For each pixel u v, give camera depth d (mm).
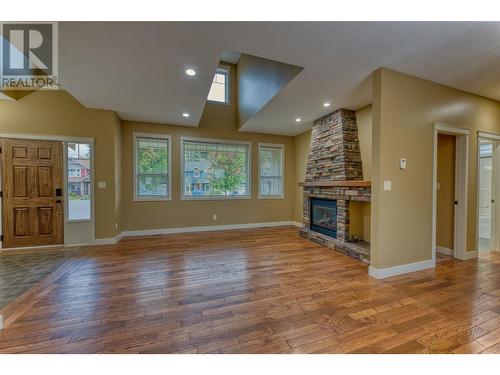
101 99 3836
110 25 2023
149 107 4227
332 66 2785
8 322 1923
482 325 1902
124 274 2951
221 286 2617
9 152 3947
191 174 5723
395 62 2695
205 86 3299
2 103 3910
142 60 2609
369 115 4031
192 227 5676
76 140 4250
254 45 2348
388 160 2883
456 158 3670
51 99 4145
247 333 1798
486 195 4164
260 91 4320
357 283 2705
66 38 2207
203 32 2135
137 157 5234
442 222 3896
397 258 2967
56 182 4199
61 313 2061
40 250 3988
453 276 2920
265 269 3135
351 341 1710
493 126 3799
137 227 5211
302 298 2350
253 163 6273
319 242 4477
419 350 1615
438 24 2041
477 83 3234
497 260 3572
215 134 5910
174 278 2830
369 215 4051
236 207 6102
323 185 4387
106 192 4422
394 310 2129
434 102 3197
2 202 3930
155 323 1920
